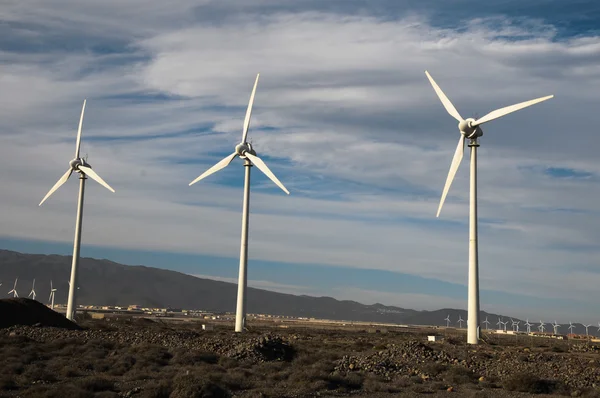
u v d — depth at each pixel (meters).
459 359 49.38
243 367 45.62
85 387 33.22
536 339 117.81
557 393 38.81
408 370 45.50
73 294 97.62
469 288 69.00
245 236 89.19
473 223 69.94
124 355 47.59
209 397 30.33
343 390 36.72
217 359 49.38
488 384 40.75
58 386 32.53
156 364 44.22
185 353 49.12
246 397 31.98
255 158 89.06
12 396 30.95
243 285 88.75
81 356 48.31
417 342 52.59
